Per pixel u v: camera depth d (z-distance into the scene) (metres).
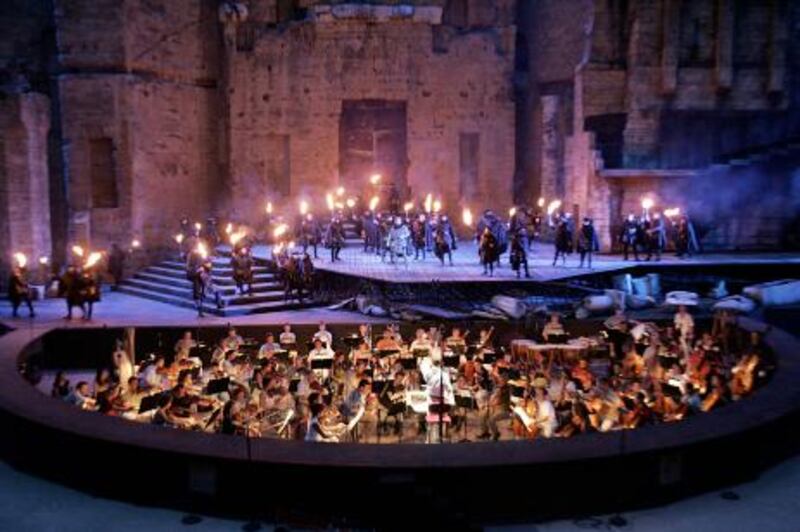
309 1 37.19
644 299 26.78
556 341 22.08
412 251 34.19
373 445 11.21
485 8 39.12
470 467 10.48
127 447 11.34
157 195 35.62
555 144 39.41
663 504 11.23
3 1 34.47
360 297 26.86
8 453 13.23
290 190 38.12
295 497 10.69
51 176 35.19
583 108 35.56
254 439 11.52
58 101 34.91
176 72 36.19
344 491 10.55
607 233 34.47
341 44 37.44
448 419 17.12
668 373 18.02
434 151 38.59
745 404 13.26
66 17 33.56
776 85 34.81
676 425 12.09
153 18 34.88
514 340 22.92
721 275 29.75
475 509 10.59
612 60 35.41
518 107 40.84
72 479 12.02
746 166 34.31
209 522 10.76
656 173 33.81
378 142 38.88
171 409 15.49
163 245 35.97
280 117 37.66
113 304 29.28
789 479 12.13
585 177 34.75
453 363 17.89
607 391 16.00
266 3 37.62
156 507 11.27
